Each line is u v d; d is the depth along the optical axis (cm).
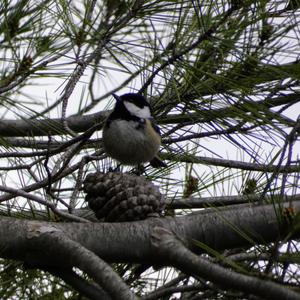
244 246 600
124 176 653
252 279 468
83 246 575
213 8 617
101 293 562
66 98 715
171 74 641
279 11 605
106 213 639
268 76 617
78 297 598
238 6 596
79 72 702
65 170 721
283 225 492
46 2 716
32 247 581
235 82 616
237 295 511
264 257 515
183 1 640
